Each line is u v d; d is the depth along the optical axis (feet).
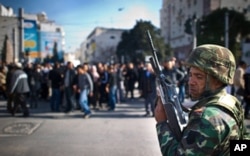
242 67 29.63
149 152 17.88
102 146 19.16
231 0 138.92
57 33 97.35
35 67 41.63
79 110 34.96
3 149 18.58
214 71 4.76
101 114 32.09
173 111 5.19
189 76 5.09
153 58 6.29
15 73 30.73
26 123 27.17
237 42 96.37
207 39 91.86
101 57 279.69
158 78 5.90
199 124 4.52
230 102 4.81
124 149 18.48
